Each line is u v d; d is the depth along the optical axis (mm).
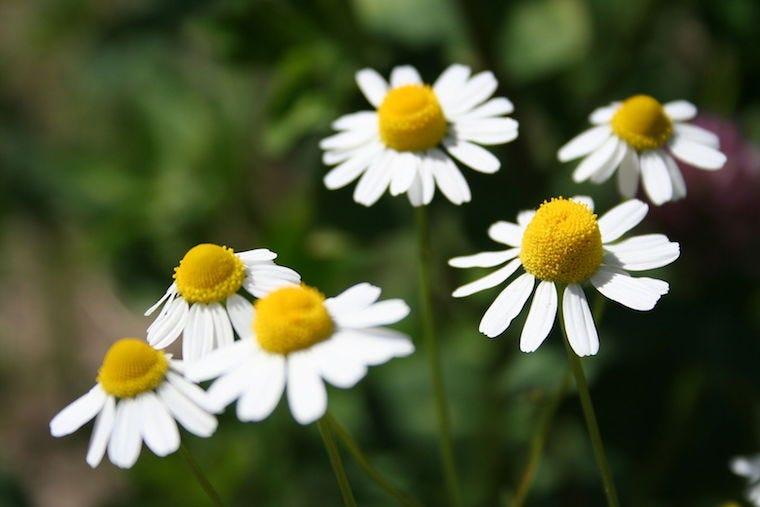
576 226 270
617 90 379
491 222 353
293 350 257
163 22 407
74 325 491
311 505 371
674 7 376
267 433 374
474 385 372
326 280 370
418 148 296
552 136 370
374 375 375
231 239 400
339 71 360
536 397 297
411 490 367
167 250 392
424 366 375
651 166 299
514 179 356
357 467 371
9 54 505
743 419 348
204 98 407
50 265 476
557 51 363
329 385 374
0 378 493
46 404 492
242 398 255
